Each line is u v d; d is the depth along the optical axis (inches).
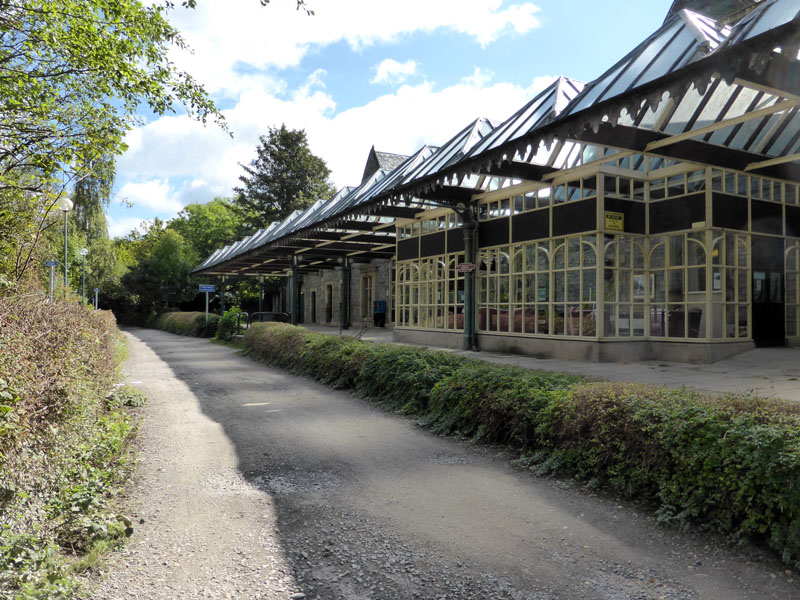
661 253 435.8
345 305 1043.3
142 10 256.8
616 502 163.6
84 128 272.4
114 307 1919.3
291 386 403.2
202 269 1455.5
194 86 286.0
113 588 116.9
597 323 421.4
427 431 258.5
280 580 121.0
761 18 196.2
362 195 640.4
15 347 148.1
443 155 497.7
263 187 1956.2
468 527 148.6
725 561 126.0
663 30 276.4
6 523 118.3
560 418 196.4
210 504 166.1
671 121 345.1
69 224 950.4
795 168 415.8
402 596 114.5
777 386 290.7
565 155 456.1
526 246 491.2
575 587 117.0
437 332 605.3
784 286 445.7
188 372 501.0
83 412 202.1
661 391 186.2
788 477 123.3
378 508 162.9
